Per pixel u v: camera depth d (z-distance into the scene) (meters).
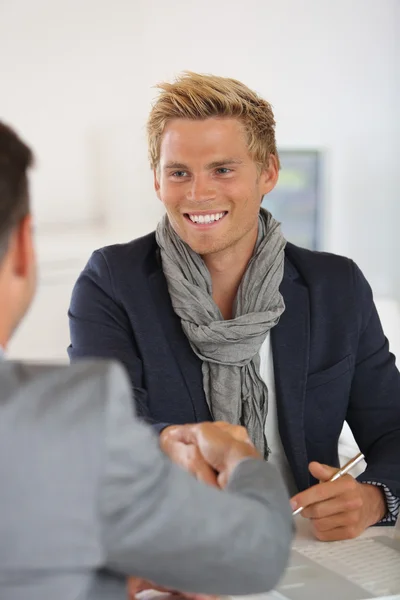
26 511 0.69
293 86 4.32
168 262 1.72
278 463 1.77
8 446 0.70
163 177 1.63
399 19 4.41
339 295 1.79
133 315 1.72
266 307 1.72
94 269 1.78
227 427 1.19
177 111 1.60
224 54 4.22
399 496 1.59
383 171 4.48
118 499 0.72
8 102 3.99
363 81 4.41
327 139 4.38
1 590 0.69
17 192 0.78
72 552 0.69
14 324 0.84
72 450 0.70
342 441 2.28
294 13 4.28
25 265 0.83
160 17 4.13
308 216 4.30
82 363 0.77
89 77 4.07
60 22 4.01
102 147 4.09
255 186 1.65
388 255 4.54
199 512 0.77
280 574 0.84
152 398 1.71
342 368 1.76
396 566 1.36
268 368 1.76
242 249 1.71
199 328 1.68
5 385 0.74
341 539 1.49
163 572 0.76
